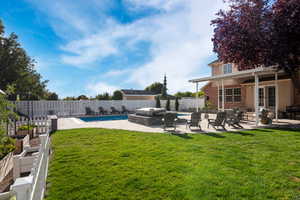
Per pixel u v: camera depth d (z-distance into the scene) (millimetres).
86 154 4355
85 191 2652
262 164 3586
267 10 6512
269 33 6426
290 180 2900
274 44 6219
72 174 3227
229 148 4762
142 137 6328
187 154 4270
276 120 9594
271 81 11883
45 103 15062
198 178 3000
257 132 6977
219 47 7840
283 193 2520
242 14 6895
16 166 3365
